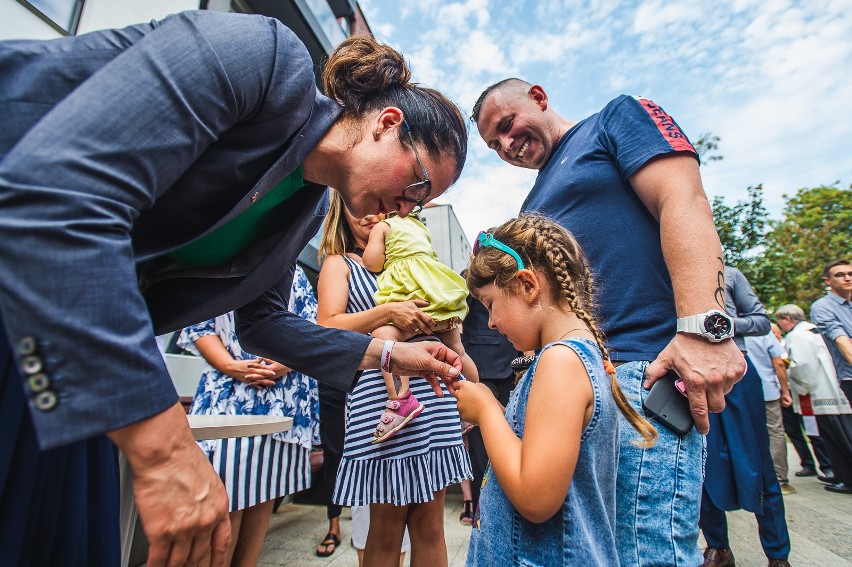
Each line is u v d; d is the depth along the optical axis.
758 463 1.95
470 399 1.08
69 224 0.44
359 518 1.83
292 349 1.13
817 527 2.70
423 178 0.87
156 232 0.70
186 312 0.93
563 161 1.40
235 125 0.67
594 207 1.23
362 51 0.89
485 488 1.05
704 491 2.01
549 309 1.08
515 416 1.06
